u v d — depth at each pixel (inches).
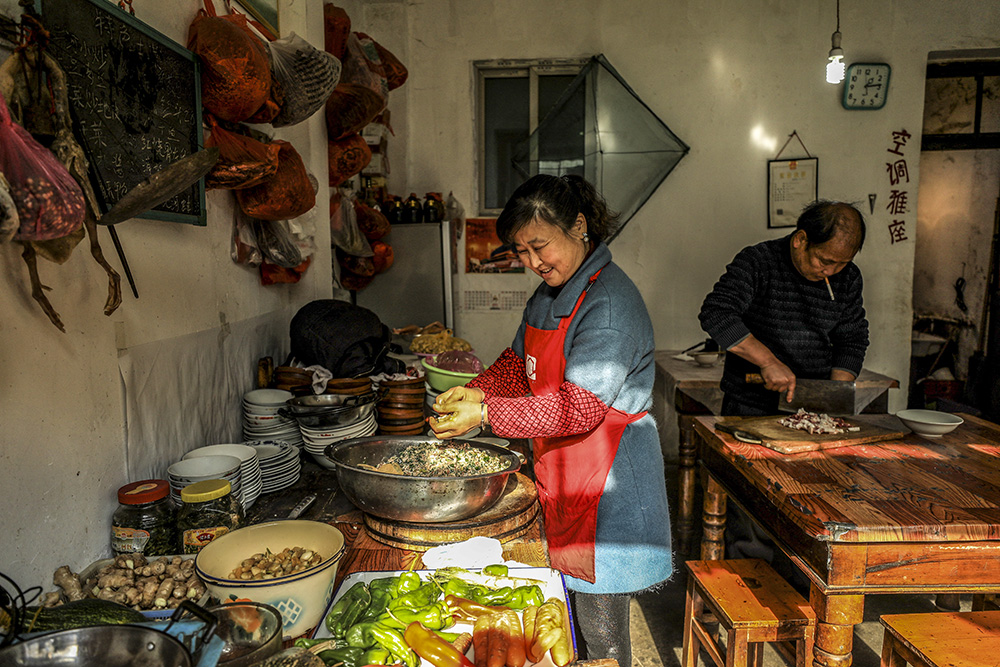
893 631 67.7
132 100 57.4
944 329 199.9
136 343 61.6
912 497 65.5
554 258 57.7
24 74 42.7
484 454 68.4
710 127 176.7
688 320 183.0
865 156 175.3
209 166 45.8
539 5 175.2
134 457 61.2
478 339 186.5
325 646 38.6
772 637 71.3
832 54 152.6
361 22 173.9
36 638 29.1
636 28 174.6
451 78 178.4
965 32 169.3
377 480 57.8
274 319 102.2
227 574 46.8
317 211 121.5
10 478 44.8
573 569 59.1
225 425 83.4
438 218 165.3
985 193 191.2
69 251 45.5
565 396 55.2
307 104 83.4
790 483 69.7
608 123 175.5
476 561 54.2
